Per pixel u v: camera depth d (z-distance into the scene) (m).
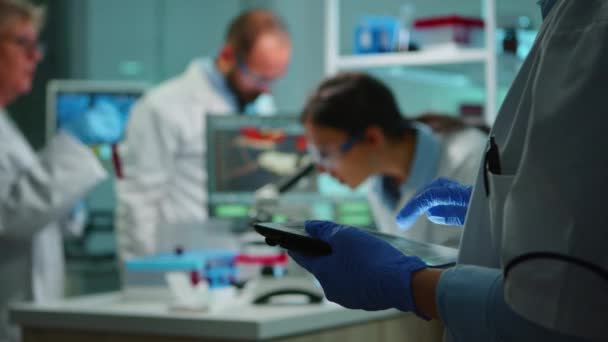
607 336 0.67
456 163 1.87
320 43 5.27
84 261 4.86
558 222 0.68
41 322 2.15
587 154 0.68
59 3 6.10
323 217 2.87
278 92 5.30
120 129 3.75
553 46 0.74
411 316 1.95
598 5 0.73
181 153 3.41
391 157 2.11
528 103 0.79
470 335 0.78
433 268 0.84
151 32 6.18
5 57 2.89
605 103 0.69
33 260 2.86
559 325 0.68
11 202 2.66
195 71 3.54
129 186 3.34
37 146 6.00
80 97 4.01
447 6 4.03
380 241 0.86
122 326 2.04
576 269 0.67
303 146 3.03
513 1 1.82
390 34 3.69
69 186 2.70
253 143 3.00
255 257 2.29
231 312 2.03
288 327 1.94
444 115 2.13
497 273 0.78
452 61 3.42
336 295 0.87
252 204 2.95
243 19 3.46
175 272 2.28
